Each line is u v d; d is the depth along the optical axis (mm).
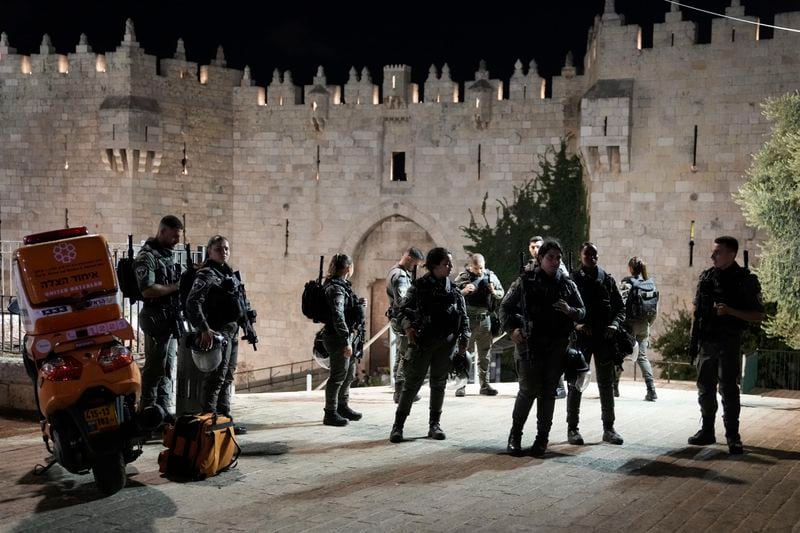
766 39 33062
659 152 35125
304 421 13195
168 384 11164
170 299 10766
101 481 8211
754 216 27719
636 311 16938
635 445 11391
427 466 9852
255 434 11922
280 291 46719
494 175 42812
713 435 11414
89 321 8484
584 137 35906
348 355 12539
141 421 8273
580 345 11406
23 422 12727
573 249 41438
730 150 33875
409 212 44406
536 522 7535
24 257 8383
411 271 15039
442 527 7344
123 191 43750
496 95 42656
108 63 43688
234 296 10789
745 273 10938
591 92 35906
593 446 11273
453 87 43438
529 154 42156
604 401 11562
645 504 8211
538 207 42062
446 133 43625
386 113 44594
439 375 11492
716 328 11047
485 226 43094
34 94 45000
